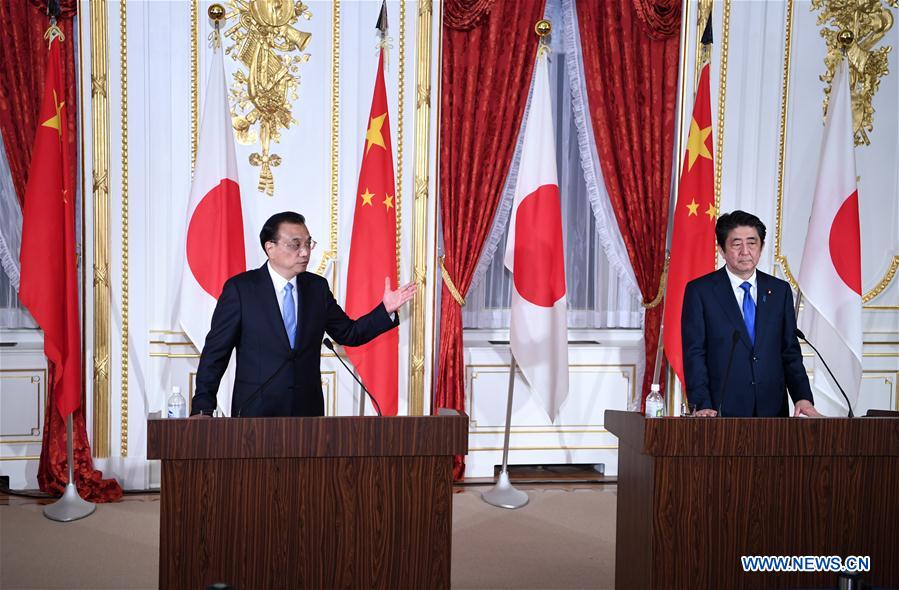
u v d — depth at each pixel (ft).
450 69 16.56
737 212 10.85
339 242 16.42
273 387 10.20
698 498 8.52
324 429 8.06
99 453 15.74
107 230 15.47
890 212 18.15
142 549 12.81
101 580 11.51
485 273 17.74
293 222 10.54
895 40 17.94
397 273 16.60
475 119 16.66
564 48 17.52
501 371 17.56
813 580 8.65
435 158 16.61
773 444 8.54
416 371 16.75
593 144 17.47
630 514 9.39
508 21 16.63
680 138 17.15
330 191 16.33
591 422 17.80
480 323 17.75
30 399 16.03
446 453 8.26
